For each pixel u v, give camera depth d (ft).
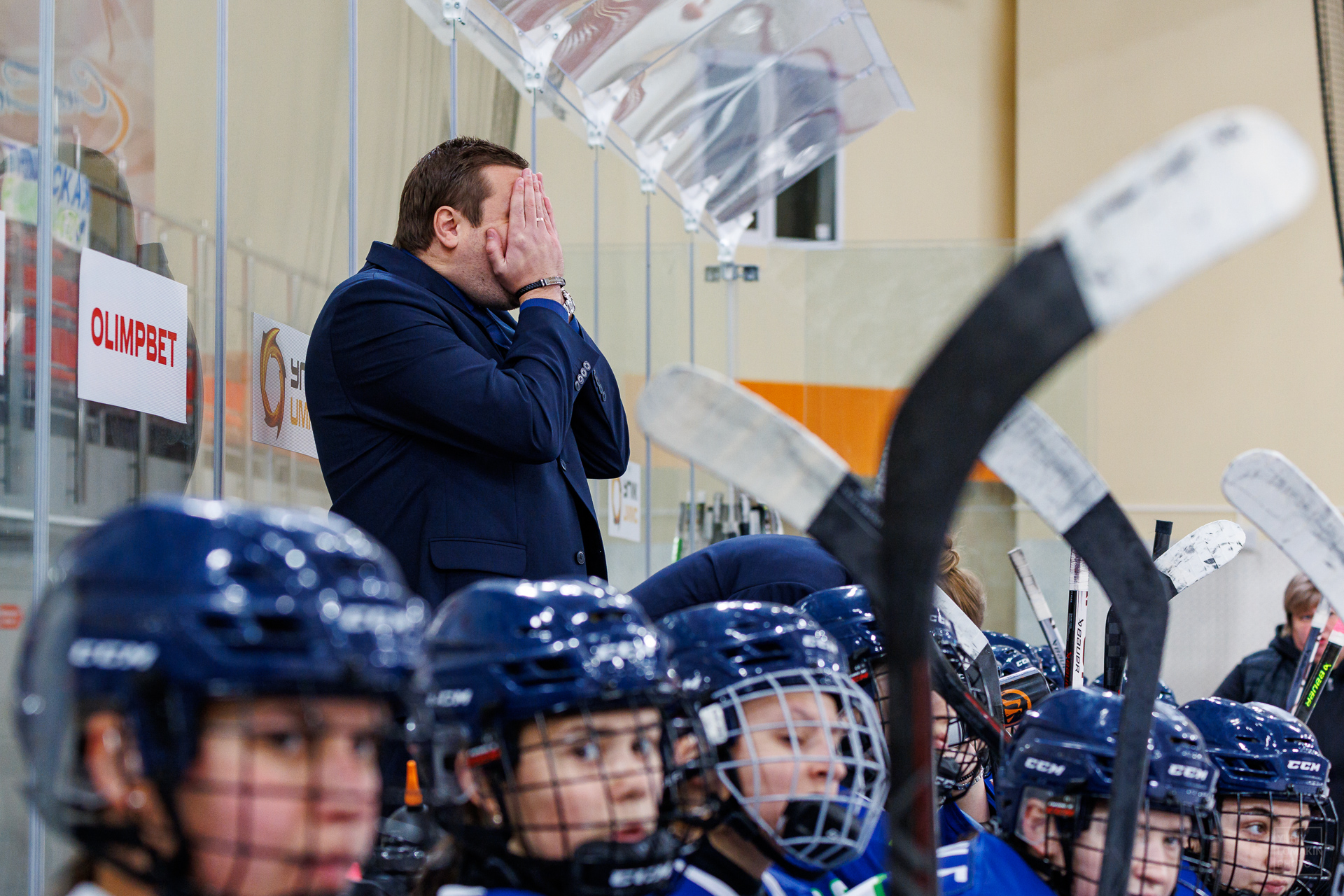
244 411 11.47
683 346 25.66
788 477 5.16
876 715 7.66
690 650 7.29
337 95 13.14
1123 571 6.55
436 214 11.69
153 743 4.06
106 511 9.27
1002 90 40.57
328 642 4.22
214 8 10.85
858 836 7.25
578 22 17.43
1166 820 7.35
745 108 21.53
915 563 4.38
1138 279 3.91
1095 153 39.42
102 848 4.19
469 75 16.07
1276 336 37.68
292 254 12.42
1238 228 3.79
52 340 8.62
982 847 8.00
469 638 6.26
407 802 8.12
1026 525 26.61
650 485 23.61
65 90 8.84
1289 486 7.48
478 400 10.48
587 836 6.11
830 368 27.40
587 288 20.39
